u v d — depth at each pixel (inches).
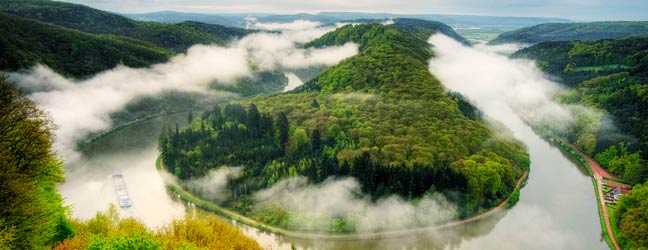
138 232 2319.1
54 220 2378.2
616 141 7657.5
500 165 6067.9
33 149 2298.2
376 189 5511.8
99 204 5841.5
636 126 7760.8
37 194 2304.4
